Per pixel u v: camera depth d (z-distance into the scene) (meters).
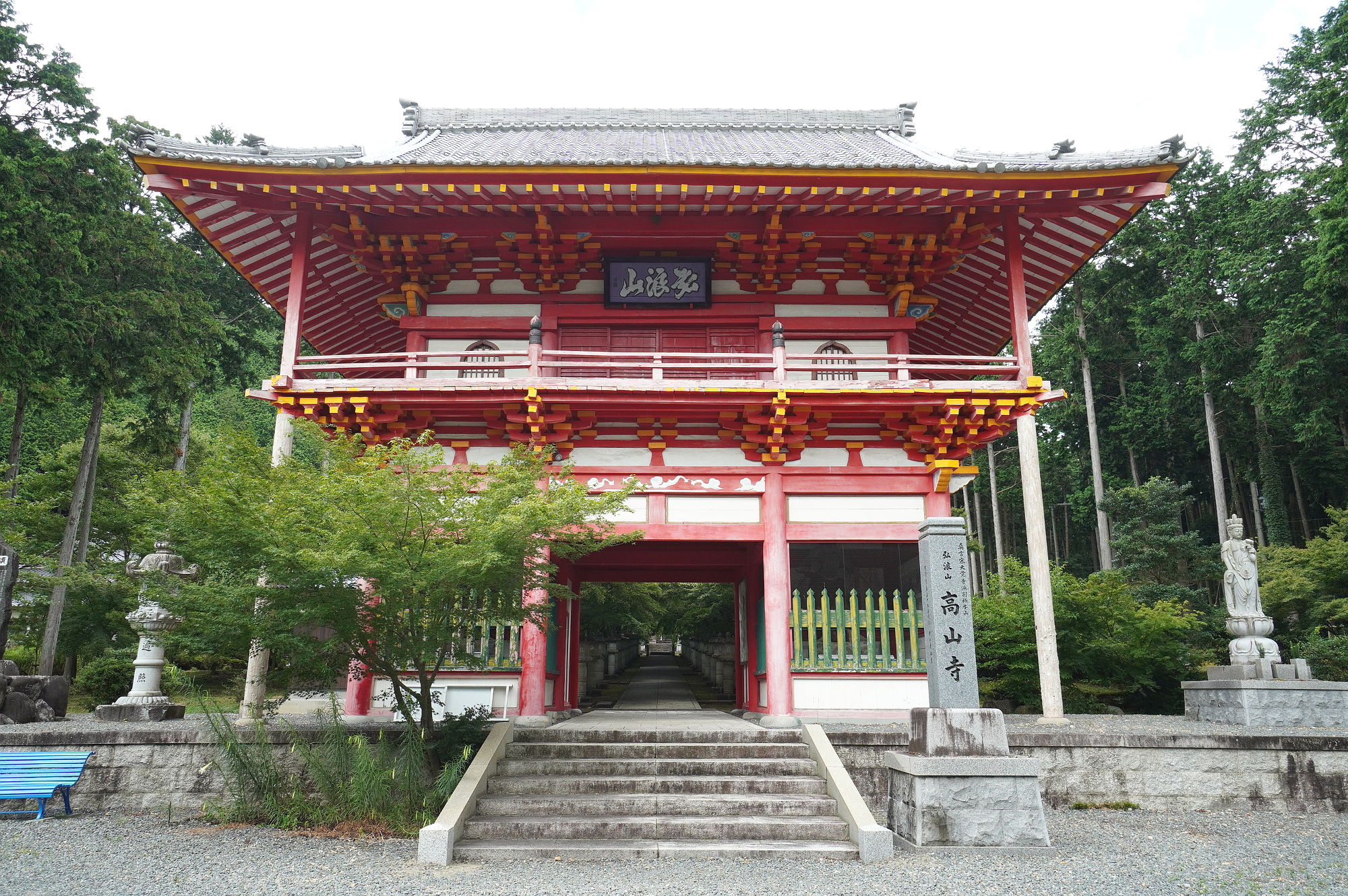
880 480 13.78
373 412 13.25
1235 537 15.59
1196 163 40.44
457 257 15.12
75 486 26.53
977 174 12.80
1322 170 28.83
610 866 8.55
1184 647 22.80
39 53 24.03
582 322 15.30
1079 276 41.53
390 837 9.77
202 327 30.70
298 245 13.62
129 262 28.17
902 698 13.16
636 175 12.70
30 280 21.44
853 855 8.91
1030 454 14.34
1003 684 21.31
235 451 10.33
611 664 32.50
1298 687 13.80
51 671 24.69
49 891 7.46
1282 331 31.33
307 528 9.76
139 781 11.45
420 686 12.12
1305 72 33.50
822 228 14.43
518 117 20.50
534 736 11.89
